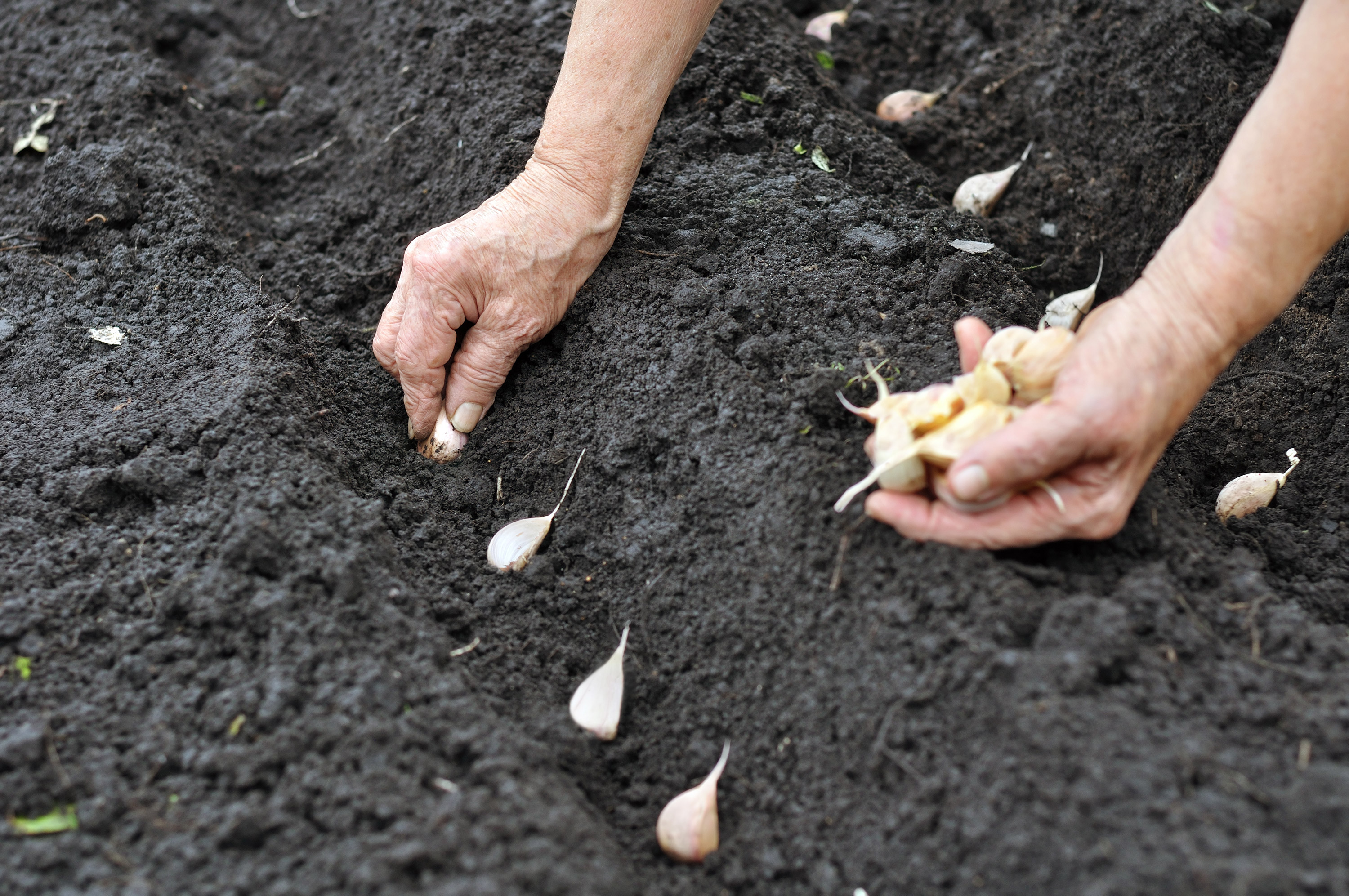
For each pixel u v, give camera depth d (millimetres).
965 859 1001
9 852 1009
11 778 1025
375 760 1031
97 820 1018
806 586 1084
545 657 1129
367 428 1223
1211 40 1354
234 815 1016
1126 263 1343
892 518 1052
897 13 1498
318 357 1246
